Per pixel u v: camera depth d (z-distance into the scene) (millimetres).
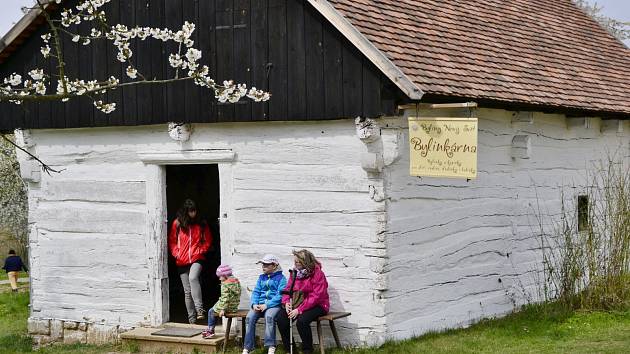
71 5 11445
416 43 10031
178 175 13773
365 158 9430
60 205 11898
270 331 9562
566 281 11555
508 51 11875
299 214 10055
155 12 10891
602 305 11383
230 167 10516
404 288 9781
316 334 9906
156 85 10898
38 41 11797
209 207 14375
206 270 14125
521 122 11672
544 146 12328
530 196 12008
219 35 10383
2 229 27516
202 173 14289
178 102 10719
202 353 10172
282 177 10164
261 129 10289
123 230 11414
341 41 9516
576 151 13109
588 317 10992
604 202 13742
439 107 9102
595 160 13617
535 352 9266
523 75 11312
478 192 10992
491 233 11234
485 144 11031
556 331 10266
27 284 20156
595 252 11539
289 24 9891
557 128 12633
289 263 10133
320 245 9914
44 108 11789
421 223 10062
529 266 11969
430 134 9109
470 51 10906
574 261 11539
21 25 11500
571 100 11617
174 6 10727
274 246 10227
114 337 11469
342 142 9750
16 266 18531
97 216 11609
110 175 11484
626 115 13156
